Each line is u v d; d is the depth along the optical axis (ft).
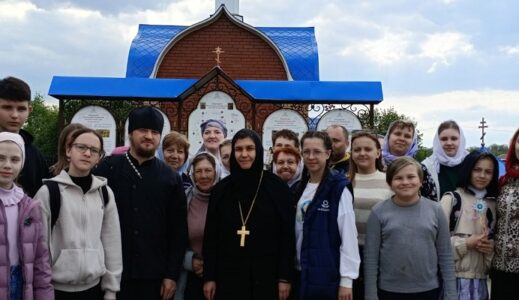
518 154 15.30
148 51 55.67
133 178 14.35
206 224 14.74
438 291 14.38
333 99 34.04
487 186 15.88
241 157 14.40
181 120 34.09
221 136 22.35
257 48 55.88
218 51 45.29
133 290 14.07
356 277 13.85
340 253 14.08
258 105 35.32
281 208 14.44
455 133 17.84
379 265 14.49
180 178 15.06
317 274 13.84
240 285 14.16
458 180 16.14
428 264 14.08
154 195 14.35
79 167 12.94
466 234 15.55
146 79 35.45
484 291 15.61
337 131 18.33
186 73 55.67
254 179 14.65
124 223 14.15
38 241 11.98
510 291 14.99
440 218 14.46
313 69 54.70
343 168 18.37
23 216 11.75
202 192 15.87
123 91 34.40
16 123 14.07
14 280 11.57
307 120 34.32
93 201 13.21
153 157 14.87
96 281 13.12
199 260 15.26
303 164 15.69
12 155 11.67
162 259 14.39
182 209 14.83
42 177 14.73
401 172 14.16
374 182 15.71
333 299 13.83
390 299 14.17
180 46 55.88
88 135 13.12
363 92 34.27
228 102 33.50
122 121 34.22
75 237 12.71
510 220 15.02
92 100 34.76
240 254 14.25
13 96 13.91
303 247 14.15
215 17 55.21
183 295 15.38
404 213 14.37
